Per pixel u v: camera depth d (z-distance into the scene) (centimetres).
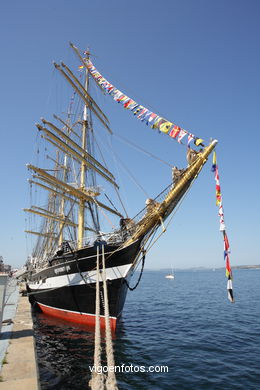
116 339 1505
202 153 1338
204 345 1415
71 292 1723
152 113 1452
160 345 1404
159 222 1505
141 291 5181
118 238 1603
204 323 2039
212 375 998
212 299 3697
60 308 1872
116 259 1548
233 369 1062
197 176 1384
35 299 2361
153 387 893
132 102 1602
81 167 2522
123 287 1595
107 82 1914
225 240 996
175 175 1438
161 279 11288
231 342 1482
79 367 1064
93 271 1611
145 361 1148
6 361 688
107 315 879
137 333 1688
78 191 2197
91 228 2828
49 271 2014
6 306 1756
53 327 1697
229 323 2039
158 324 1997
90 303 1623
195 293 4669
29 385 561
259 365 1109
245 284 6850
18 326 1093
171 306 3023
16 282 4266
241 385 910
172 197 1427
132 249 1509
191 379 959
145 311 2670
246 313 2505
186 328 1855
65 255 1795
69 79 2452
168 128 1342
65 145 2144
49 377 974
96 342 664
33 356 729
